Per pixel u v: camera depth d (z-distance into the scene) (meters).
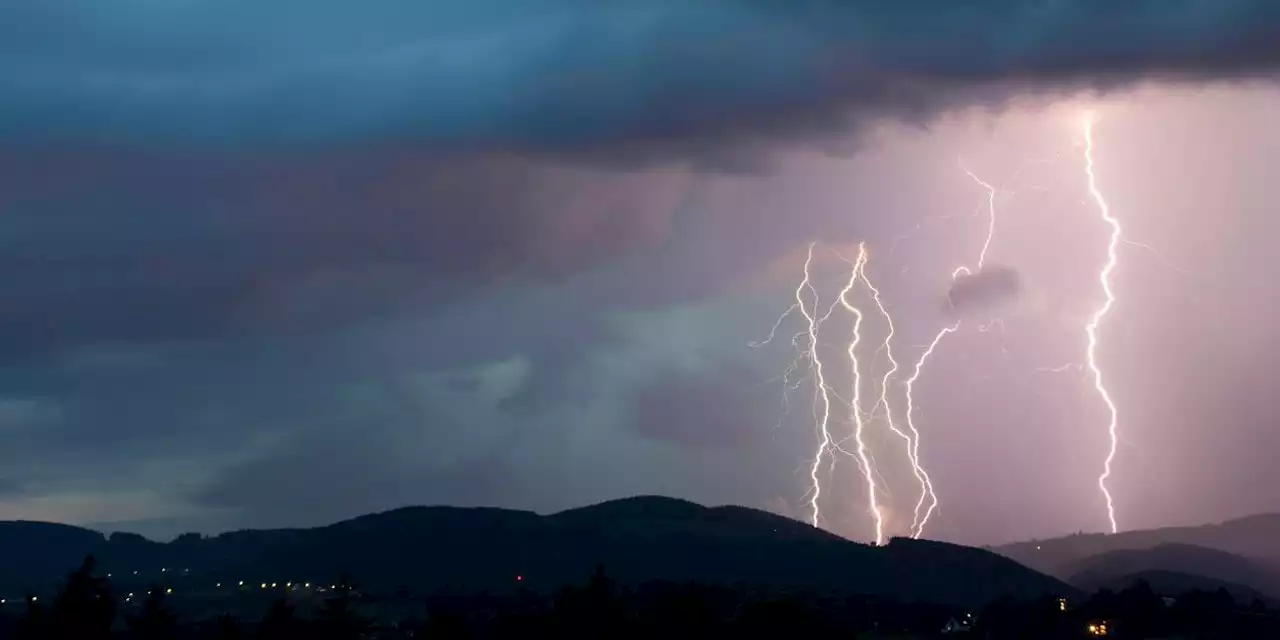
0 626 110.56
